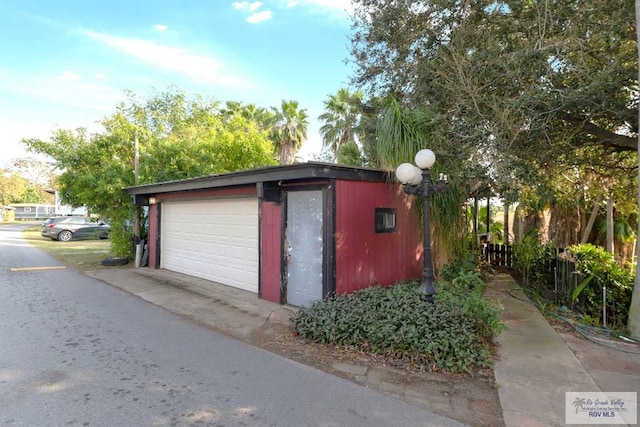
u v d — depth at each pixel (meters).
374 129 7.70
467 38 6.22
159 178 10.94
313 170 5.07
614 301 5.62
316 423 2.63
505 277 8.77
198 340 4.47
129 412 2.75
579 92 5.07
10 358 3.79
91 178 10.25
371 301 4.71
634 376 3.44
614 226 11.95
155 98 15.98
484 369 3.61
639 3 4.51
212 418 2.68
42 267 10.09
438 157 6.31
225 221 7.89
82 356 3.87
